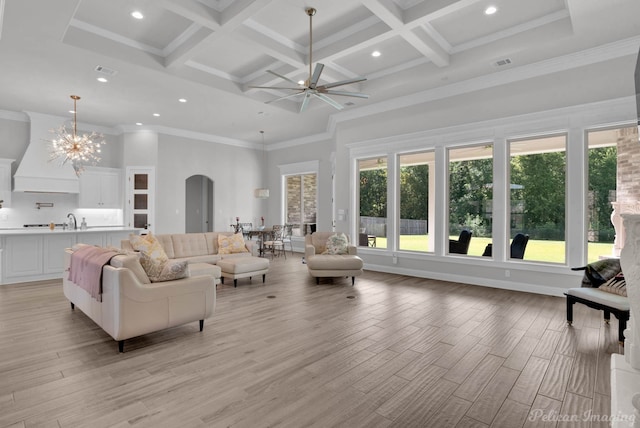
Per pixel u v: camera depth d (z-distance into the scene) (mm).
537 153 4973
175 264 3217
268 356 2781
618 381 1756
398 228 6516
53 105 6414
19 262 5387
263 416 1965
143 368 2557
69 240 5871
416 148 6105
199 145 8930
